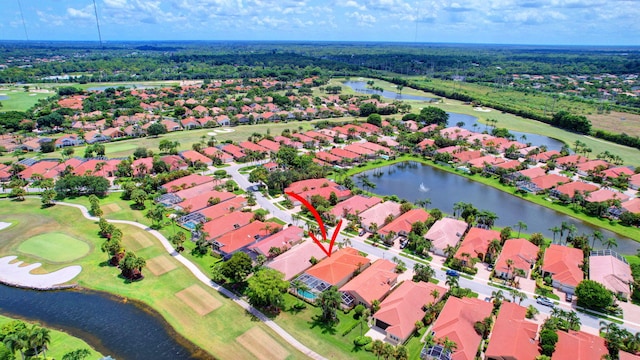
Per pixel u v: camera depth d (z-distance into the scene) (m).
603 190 161.25
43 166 181.12
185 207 141.50
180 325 86.81
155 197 150.75
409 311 87.00
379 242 124.69
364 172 196.00
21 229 127.94
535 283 103.81
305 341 82.25
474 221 135.00
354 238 126.94
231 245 115.38
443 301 94.50
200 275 105.25
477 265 112.31
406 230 127.75
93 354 78.44
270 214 142.50
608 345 77.25
